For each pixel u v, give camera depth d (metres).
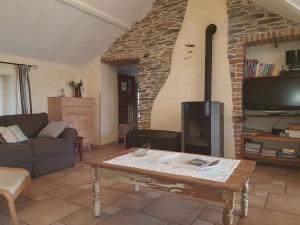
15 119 3.82
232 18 3.98
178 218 2.14
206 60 4.02
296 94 3.56
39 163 3.34
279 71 3.73
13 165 3.01
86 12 4.14
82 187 2.92
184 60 4.46
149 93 4.86
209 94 4.02
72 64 5.35
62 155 3.69
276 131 3.81
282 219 2.10
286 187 2.88
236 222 2.05
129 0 4.42
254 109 3.87
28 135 3.86
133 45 5.05
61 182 3.10
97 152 4.91
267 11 3.71
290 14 3.33
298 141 3.60
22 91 4.36
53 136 3.75
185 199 2.54
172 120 4.62
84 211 2.29
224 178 1.71
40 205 2.42
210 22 4.18
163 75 4.69
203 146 3.75
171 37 4.58
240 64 3.93
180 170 1.91
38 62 4.69
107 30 4.86
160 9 4.71
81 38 4.70
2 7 3.34
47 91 4.87
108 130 5.81
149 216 2.18
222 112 4.00
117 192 2.74
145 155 2.42
